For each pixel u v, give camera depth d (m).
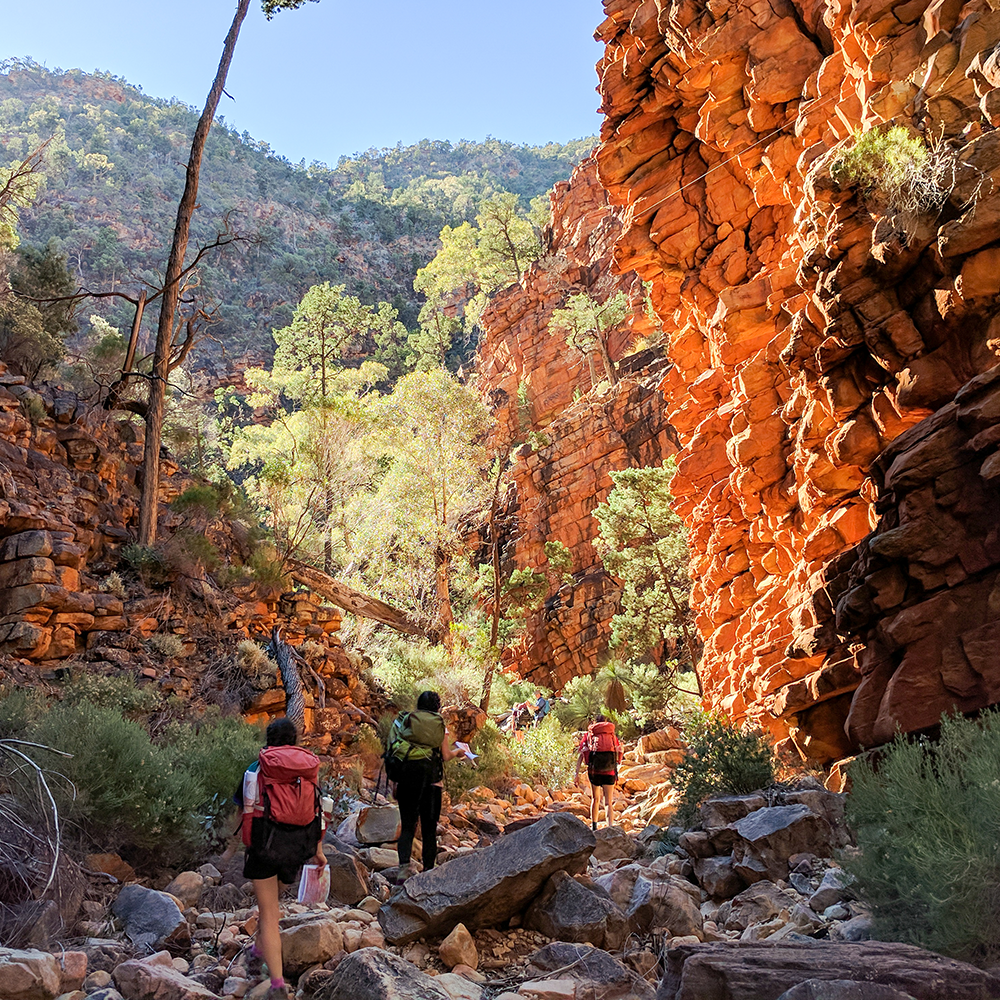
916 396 8.68
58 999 3.69
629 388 40.81
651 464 39.03
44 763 5.67
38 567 9.79
